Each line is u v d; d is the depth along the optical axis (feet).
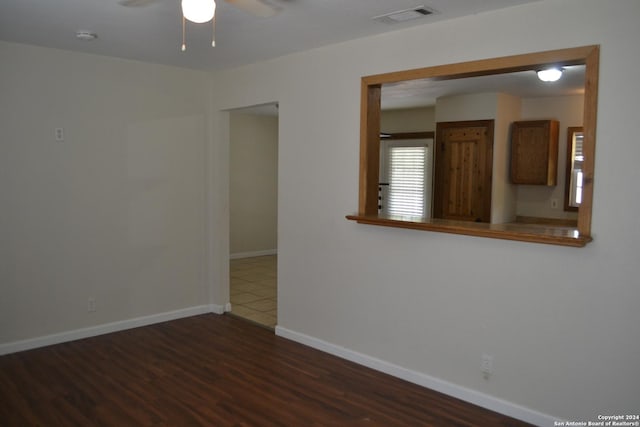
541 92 18.69
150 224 15.53
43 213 13.46
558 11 8.95
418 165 24.20
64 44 12.89
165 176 15.76
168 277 16.07
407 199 24.68
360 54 12.14
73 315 14.16
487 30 9.87
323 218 13.33
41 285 13.53
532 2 9.21
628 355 8.52
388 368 11.96
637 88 8.23
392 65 11.51
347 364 12.59
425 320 11.21
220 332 15.02
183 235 16.33
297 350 13.55
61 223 13.79
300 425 9.61
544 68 9.70
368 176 12.32
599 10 8.52
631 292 8.44
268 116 28.37
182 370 12.16
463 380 10.63
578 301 8.99
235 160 27.25
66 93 13.65
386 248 11.89
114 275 14.88
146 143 15.28
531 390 9.65
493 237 9.62
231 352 13.38
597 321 8.80
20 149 12.98
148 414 9.98
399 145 24.80
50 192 13.55
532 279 9.51
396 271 11.71
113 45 12.94
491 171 18.93
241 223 27.86
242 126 27.35
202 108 16.48
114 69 14.46
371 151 12.35
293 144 13.99
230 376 11.83
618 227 8.51
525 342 9.67
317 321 13.65
